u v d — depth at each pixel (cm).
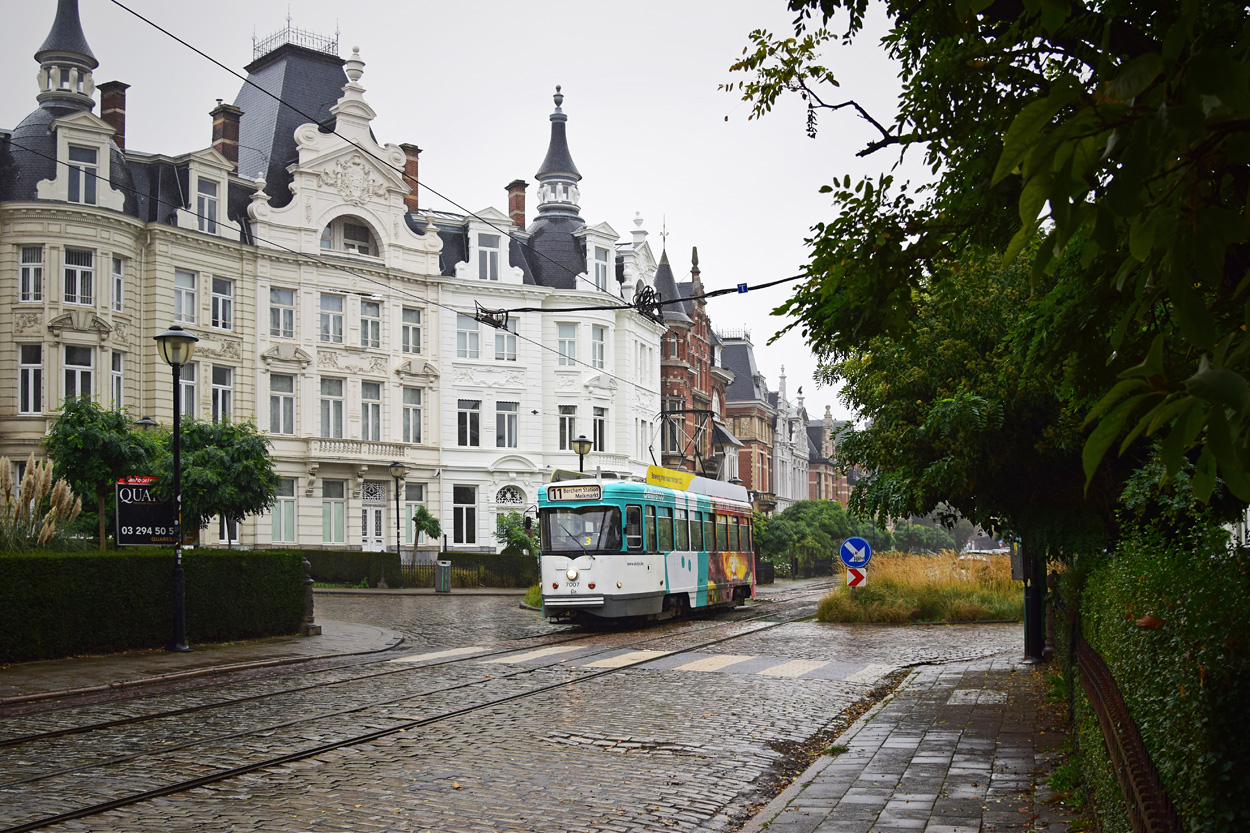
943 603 2677
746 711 1251
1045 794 789
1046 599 1764
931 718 1173
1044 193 236
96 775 888
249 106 4700
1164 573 480
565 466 5028
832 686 1480
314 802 803
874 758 960
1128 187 227
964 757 953
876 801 795
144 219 3850
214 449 3034
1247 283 265
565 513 2448
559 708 1257
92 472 2462
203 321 3969
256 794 828
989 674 1552
